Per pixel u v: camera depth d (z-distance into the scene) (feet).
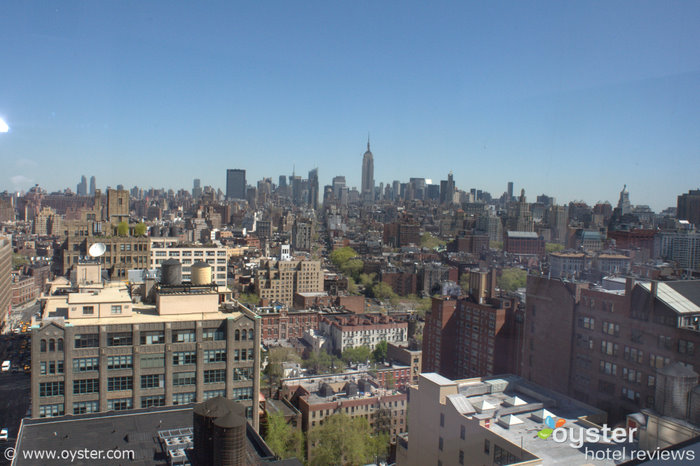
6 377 339.98
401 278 650.43
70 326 183.83
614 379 132.16
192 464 105.50
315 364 412.57
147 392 192.65
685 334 115.65
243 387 204.54
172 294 204.85
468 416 128.47
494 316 214.90
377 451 225.56
